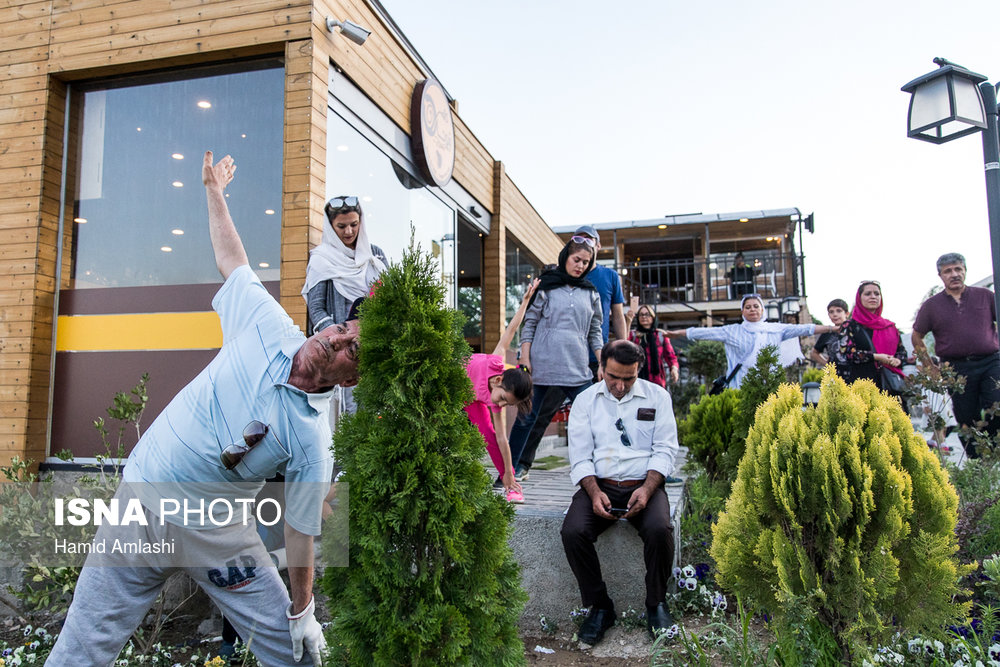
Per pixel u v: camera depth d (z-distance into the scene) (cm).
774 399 285
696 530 415
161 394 491
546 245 1245
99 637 212
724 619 307
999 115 496
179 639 336
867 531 244
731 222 2033
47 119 520
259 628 230
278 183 486
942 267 597
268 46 476
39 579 320
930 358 523
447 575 194
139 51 500
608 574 352
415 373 190
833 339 679
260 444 212
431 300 200
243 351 221
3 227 518
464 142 796
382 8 611
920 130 496
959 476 446
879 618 234
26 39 531
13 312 507
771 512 260
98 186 526
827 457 246
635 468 355
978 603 296
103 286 514
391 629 182
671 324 2192
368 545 181
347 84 520
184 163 510
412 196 651
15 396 496
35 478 481
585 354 510
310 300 433
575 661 307
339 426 197
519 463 506
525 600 211
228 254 256
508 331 491
